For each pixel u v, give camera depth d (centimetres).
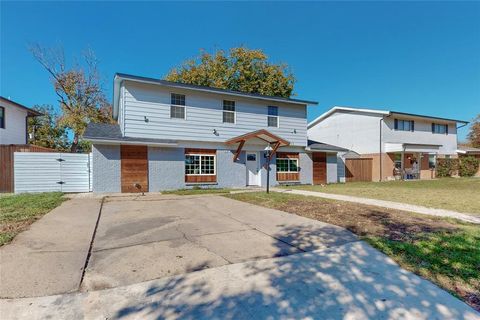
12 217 670
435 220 658
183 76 2741
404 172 2422
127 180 1274
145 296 299
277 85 2866
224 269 372
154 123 1348
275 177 1681
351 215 720
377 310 273
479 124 3941
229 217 712
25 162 1210
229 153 1547
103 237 527
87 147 2958
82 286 321
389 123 2419
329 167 1928
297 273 359
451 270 361
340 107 2688
